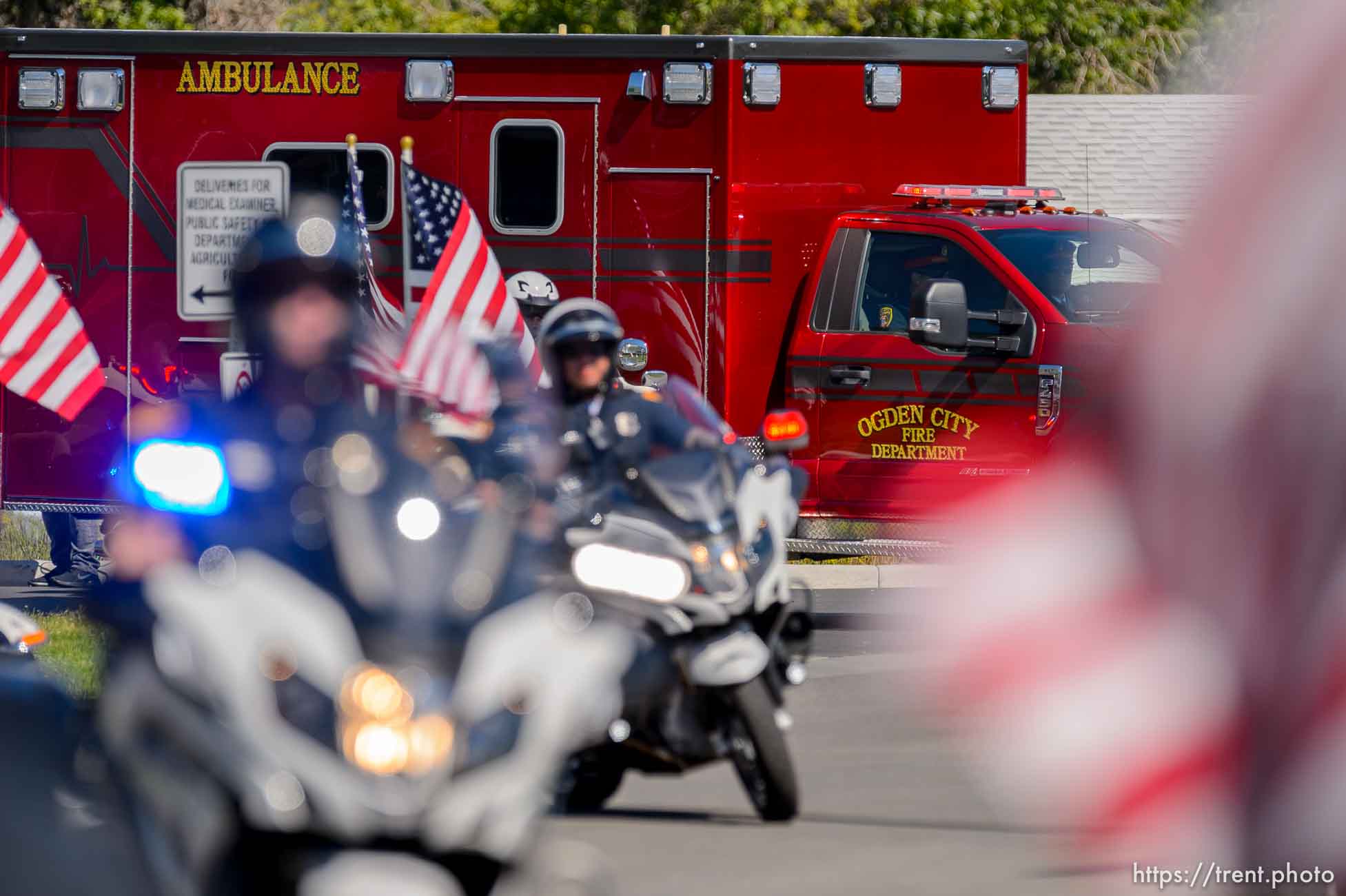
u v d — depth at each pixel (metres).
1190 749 9.95
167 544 16.08
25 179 50.41
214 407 17.41
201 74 49.91
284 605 15.30
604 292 48.81
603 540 25.27
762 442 47.81
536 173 49.09
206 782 15.41
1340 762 9.51
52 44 50.22
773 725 25.61
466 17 110.31
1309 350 9.68
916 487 44.31
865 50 48.78
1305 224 9.67
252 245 17.08
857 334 45.44
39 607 48.84
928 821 25.69
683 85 48.38
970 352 43.53
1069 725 10.35
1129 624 10.27
